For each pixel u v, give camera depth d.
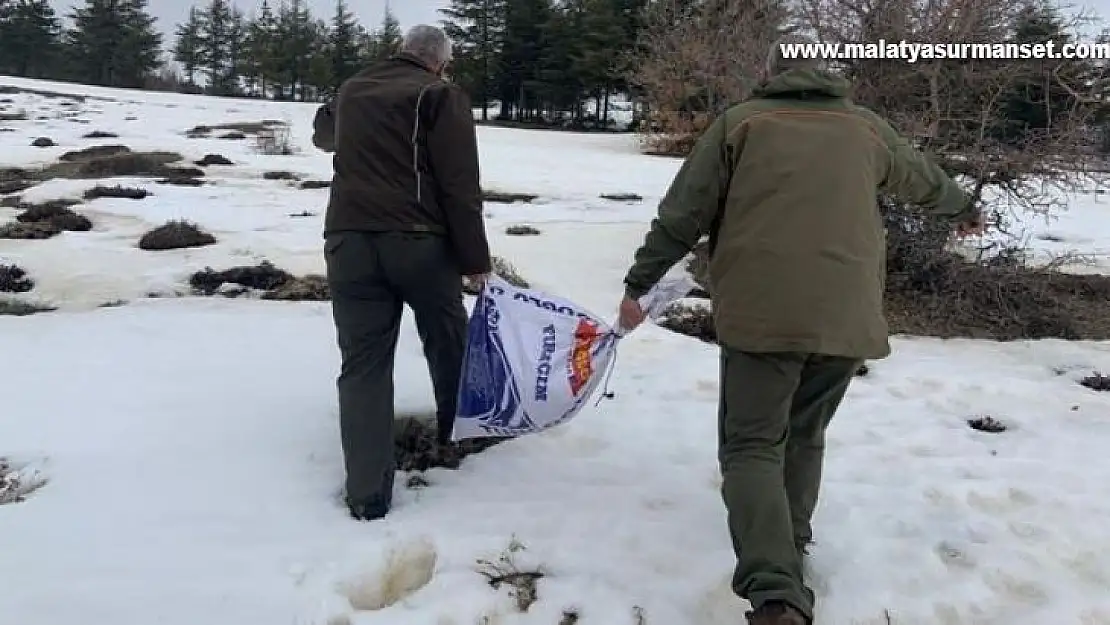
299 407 4.61
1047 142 6.88
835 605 2.98
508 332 3.47
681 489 3.80
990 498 3.80
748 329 2.71
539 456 4.12
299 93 66.88
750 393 2.78
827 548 3.31
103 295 7.30
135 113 30.62
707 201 2.85
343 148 3.49
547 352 3.46
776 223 2.71
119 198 12.02
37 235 9.47
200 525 3.37
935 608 3.00
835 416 4.75
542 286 7.94
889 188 2.99
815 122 2.81
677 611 2.95
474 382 3.49
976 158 6.95
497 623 2.90
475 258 3.50
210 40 75.50
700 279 7.95
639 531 3.42
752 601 2.54
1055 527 3.54
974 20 6.79
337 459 3.98
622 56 37.28
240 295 7.45
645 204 13.90
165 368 5.23
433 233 3.49
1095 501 3.78
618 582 3.09
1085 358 6.06
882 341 2.77
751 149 2.78
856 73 7.26
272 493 3.64
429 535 3.35
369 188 3.41
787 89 2.87
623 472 3.97
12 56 68.94
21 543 3.21
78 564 3.08
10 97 33.91
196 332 6.04
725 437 2.90
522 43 50.34
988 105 6.91
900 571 3.18
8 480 3.77
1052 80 7.04
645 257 2.96
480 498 3.68
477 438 4.20
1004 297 7.29
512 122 48.91
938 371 5.60
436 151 3.41
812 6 7.31
